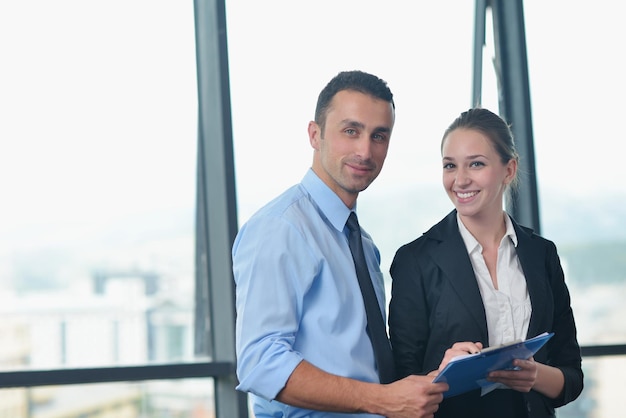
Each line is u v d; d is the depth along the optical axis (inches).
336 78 85.5
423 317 92.0
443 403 89.5
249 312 78.8
